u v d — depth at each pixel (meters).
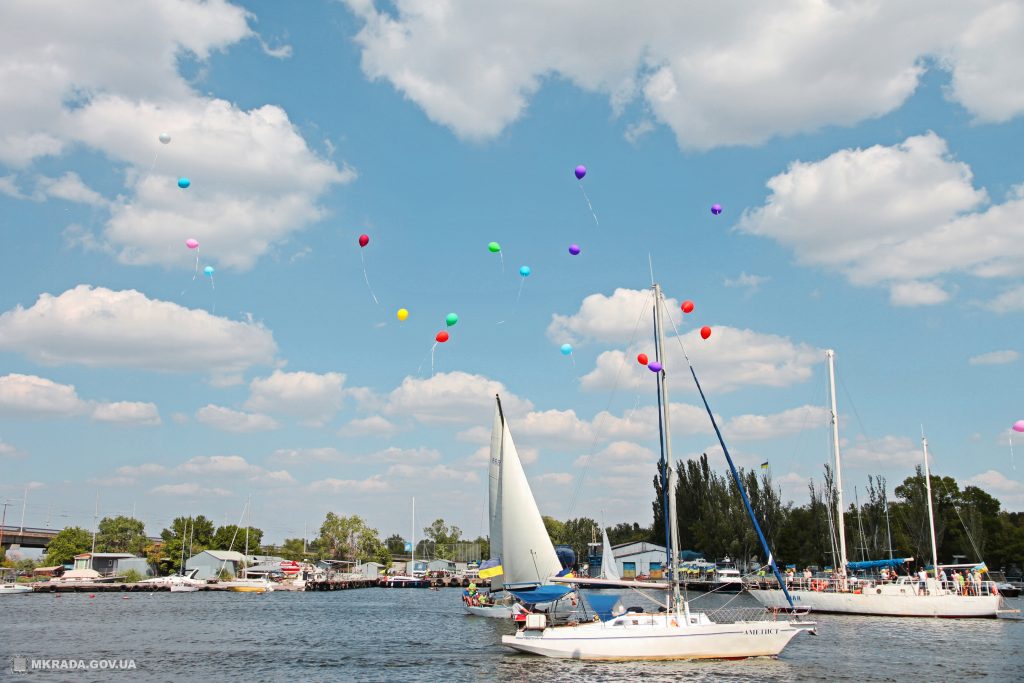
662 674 39.41
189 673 42.06
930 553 107.38
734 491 136.88
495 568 72.62
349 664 44.72
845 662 42.62
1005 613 69.19
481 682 38.31
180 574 165.12
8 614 82.62
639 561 147.62
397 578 169.88
